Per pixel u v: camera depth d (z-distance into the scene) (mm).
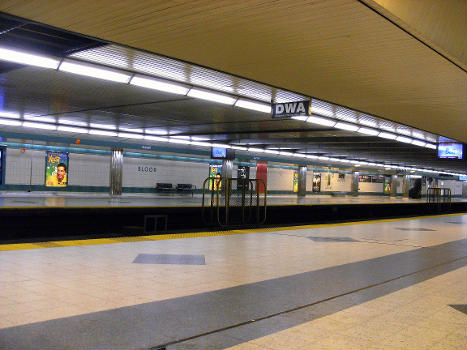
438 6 5074
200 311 4293
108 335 3535
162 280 5512
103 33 5555
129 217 14086
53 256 6805
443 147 24156
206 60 6680
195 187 37094
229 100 13625
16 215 11828
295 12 4562
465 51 6023
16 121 21609
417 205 27094
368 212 22750
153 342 3426
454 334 3887
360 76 7223
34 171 27031
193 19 4898
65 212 12773
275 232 11562
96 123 21812
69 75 11055
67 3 4590
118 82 11531
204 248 8258
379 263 7332
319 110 15320
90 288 4969
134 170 32781
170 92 12664
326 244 9438
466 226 15656
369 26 4875
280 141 27969
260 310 4410
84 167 29531
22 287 4883
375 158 41000
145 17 4891
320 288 5426
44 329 3611
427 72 6734
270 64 6762
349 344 3564
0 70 10695
